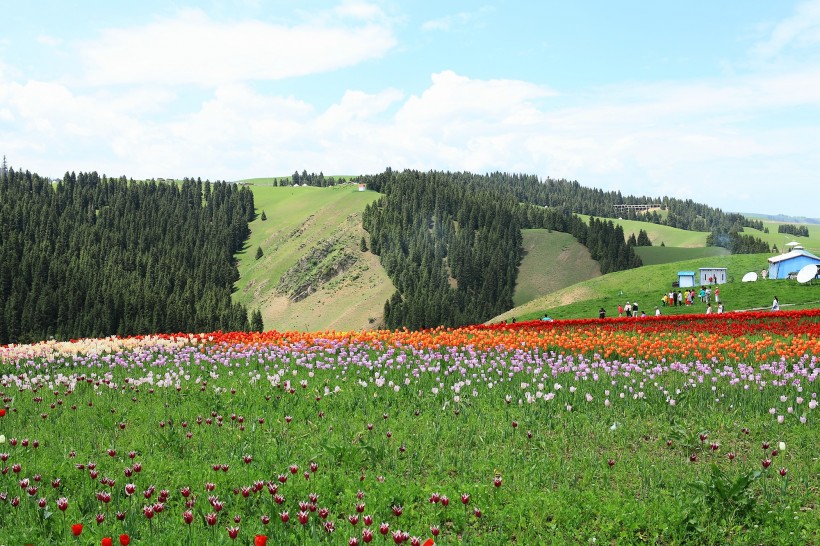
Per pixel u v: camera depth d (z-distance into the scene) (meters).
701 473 12.44
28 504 10.18
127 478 11.52
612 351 27.58
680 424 15.88
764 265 102.06
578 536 9.87
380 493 11.05
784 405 17.02
